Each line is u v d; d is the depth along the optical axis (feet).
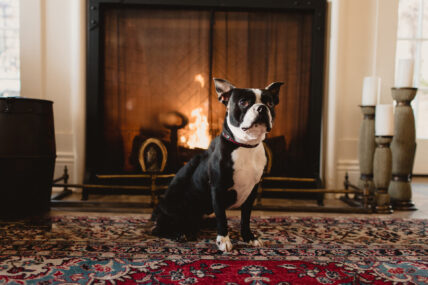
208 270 4.56
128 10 9.97
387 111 8.32
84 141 10.12
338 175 10.29
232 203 5.67
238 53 10.10
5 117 7.09
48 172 7.75
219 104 10.11
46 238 5.84
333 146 10.09
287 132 10.19
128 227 6.58
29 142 7.27
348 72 10.28
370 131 9.26
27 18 9.98
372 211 8.29
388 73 10.25
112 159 10.11
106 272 4.45
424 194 10.59
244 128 4.93
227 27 10.06
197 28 10.05
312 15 10.03
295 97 10.13
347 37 10.22
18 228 6.44
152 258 4.97
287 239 5.96
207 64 10.10
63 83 10.19
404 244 5.77
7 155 7.06
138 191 10.02
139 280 4.23
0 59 11.39
